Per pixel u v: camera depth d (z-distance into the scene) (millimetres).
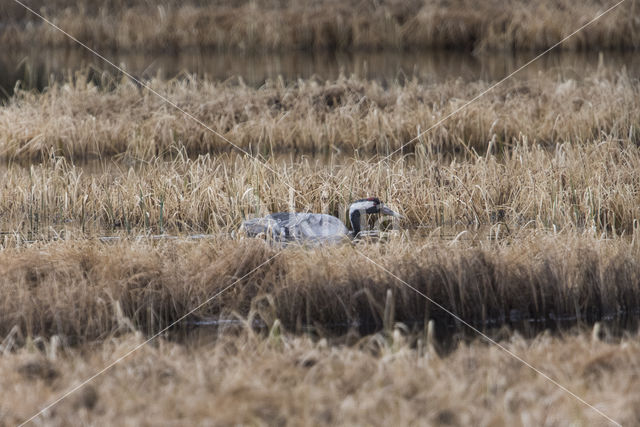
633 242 24375
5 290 20938
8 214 32156
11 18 79812
